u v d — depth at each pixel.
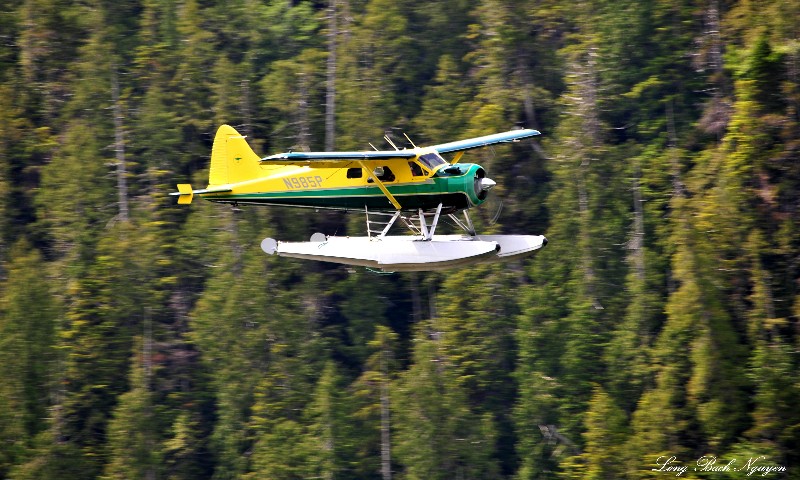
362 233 115.31
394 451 100.50
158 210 121.50
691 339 90.75
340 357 116.38
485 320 109.44
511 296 111.06
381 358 107.62
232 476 104.81
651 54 124.06
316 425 101.94
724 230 92.81
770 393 81.69
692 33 122.06
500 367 108.94
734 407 83.88
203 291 118.56
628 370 102.12
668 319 94.94
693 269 90.88
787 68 92.12
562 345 105.94
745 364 86.00
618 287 109.94
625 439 87.12
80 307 112.69
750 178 93.31
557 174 117.56
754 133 92.38
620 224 112.69
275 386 108.06
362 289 117.94
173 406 110.31
